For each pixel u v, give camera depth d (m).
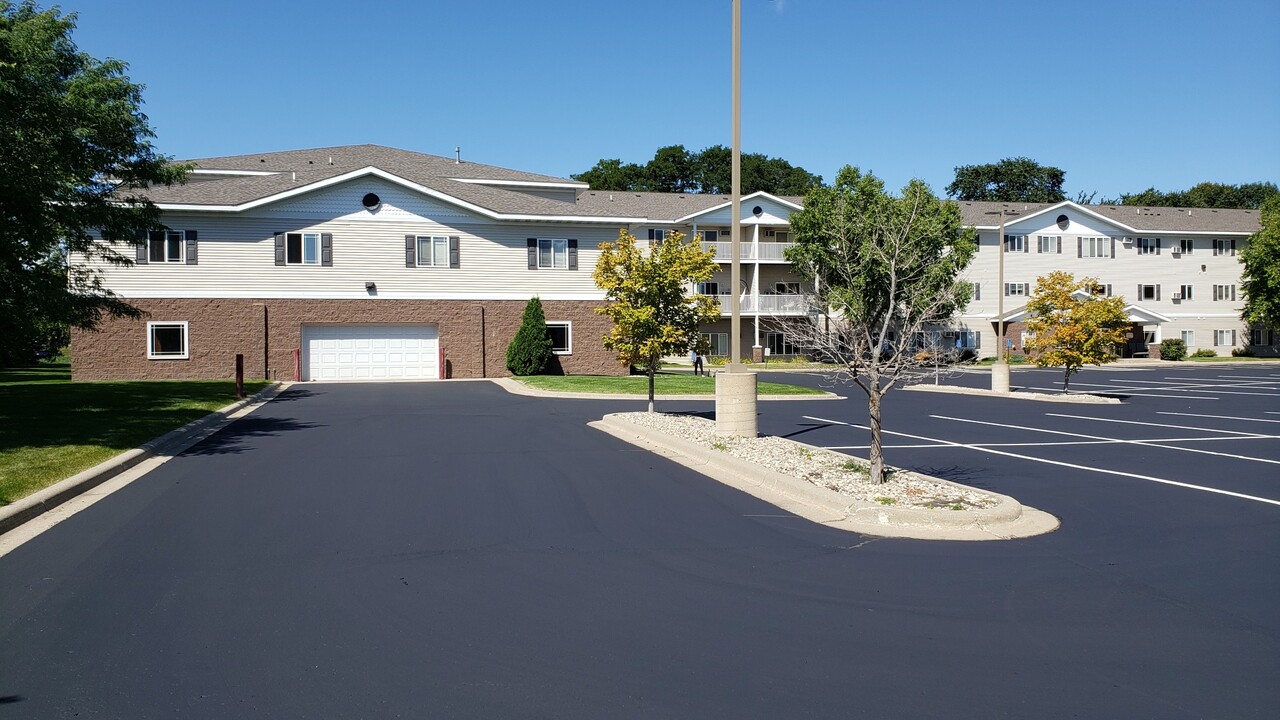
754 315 47.91
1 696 4.34
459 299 31.28
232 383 26.25
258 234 29.58
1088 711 4.20
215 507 8.85
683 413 18.23
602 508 8.90
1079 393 26.17
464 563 6.81
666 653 4.95
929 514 8.20
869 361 10.16
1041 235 53.91
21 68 14.62
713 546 7.38
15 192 13.64
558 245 32.31
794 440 14.86
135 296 28.72
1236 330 58.12
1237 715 4.16
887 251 13.00
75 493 9.38
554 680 4.55
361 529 7.93
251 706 4.24
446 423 16.56
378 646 5.04
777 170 87.25
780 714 4.17
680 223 47.91
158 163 19.80
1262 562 6.93
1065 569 6.73
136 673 4.63
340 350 30.42
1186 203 90.88
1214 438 15.33
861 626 5.41
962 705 4.27
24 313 16.84
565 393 23.91
